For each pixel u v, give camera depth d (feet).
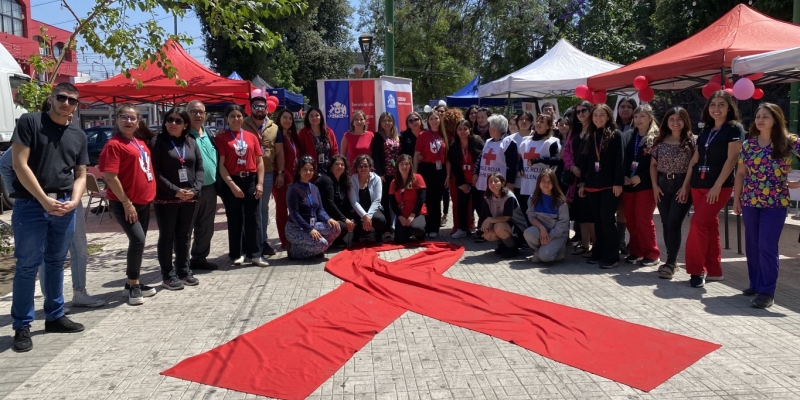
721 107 17.72
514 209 23.36
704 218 18.04
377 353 13.50
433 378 12.11
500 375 12.20
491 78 61.26
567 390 11.44
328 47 98.63
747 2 43.50
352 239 26.84
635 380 11.76
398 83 31.63
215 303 17.60
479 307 16.47
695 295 17.56
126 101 36.70
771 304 16.28
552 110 27.53
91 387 11.96
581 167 21.70
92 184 20.36
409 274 19.97
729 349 13.26
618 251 21.25
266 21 78.74
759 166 16.31
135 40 24.73
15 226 14.11
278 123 24.72
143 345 14.28
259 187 21.99
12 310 14.17
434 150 26.84
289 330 14.88
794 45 22.49
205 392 11.69
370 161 25.18
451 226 31.58
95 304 17.33
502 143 25.27
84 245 17.37
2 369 12.96
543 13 57.36
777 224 16.11
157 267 22.67
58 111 14.11
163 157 18.31
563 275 20.25
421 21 92.84
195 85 30.04
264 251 24.07
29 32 101.65
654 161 20.10
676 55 25.08
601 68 35.47
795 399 10.84
